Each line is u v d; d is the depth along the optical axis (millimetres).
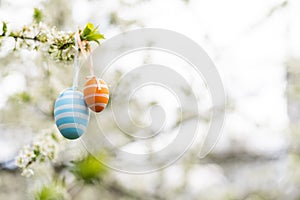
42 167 1346
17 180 1727
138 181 1775
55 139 1231
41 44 982
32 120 1639
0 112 1635
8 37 984
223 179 2109
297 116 1878
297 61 1788
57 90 1585
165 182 1815
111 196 1732
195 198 1929
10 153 1648
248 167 2049
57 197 1211
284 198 1868
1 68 1569
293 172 1868
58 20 1596
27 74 1596
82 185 1333
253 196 1941
